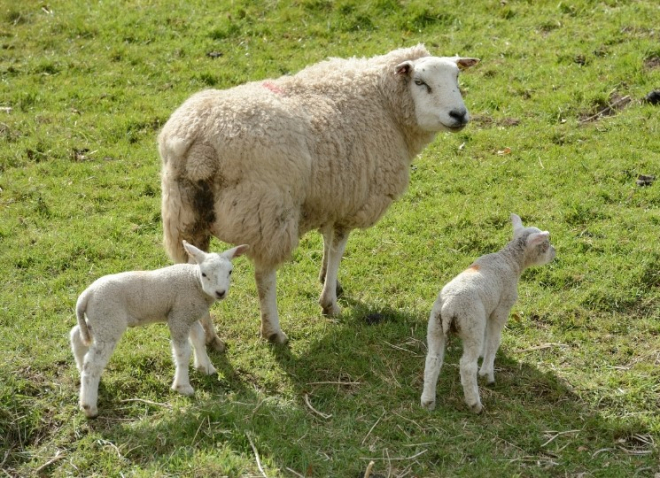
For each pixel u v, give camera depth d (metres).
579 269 7.70
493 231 8.45
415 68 6.94
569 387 6.25
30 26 12.80
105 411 5.84
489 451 5.56
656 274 7.54
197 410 5.78
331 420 5.84
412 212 8.86
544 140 10.02
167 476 5.18
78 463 5.37
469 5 12.97
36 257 7.89
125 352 6.45
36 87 11.23
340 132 6.54
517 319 7.05
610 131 10.03
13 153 9.68
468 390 5.75
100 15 13.04
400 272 7.90
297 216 6.28
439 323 5.74
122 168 9.66
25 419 5.68
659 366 6.45
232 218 6.00
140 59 12.00
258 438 5.50
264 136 5.96
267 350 6.61
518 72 11.37
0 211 8.62
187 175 5.98
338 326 7.02
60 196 9.02
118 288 5.52
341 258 7.71
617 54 11.45
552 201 8.84
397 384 6.22
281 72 11.59
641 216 8.42
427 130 7.11
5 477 5.30
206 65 11.80
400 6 12.91
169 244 6.27
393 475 5.34
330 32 12.54
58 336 6.68
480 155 9.88
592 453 5.61
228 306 7.28
